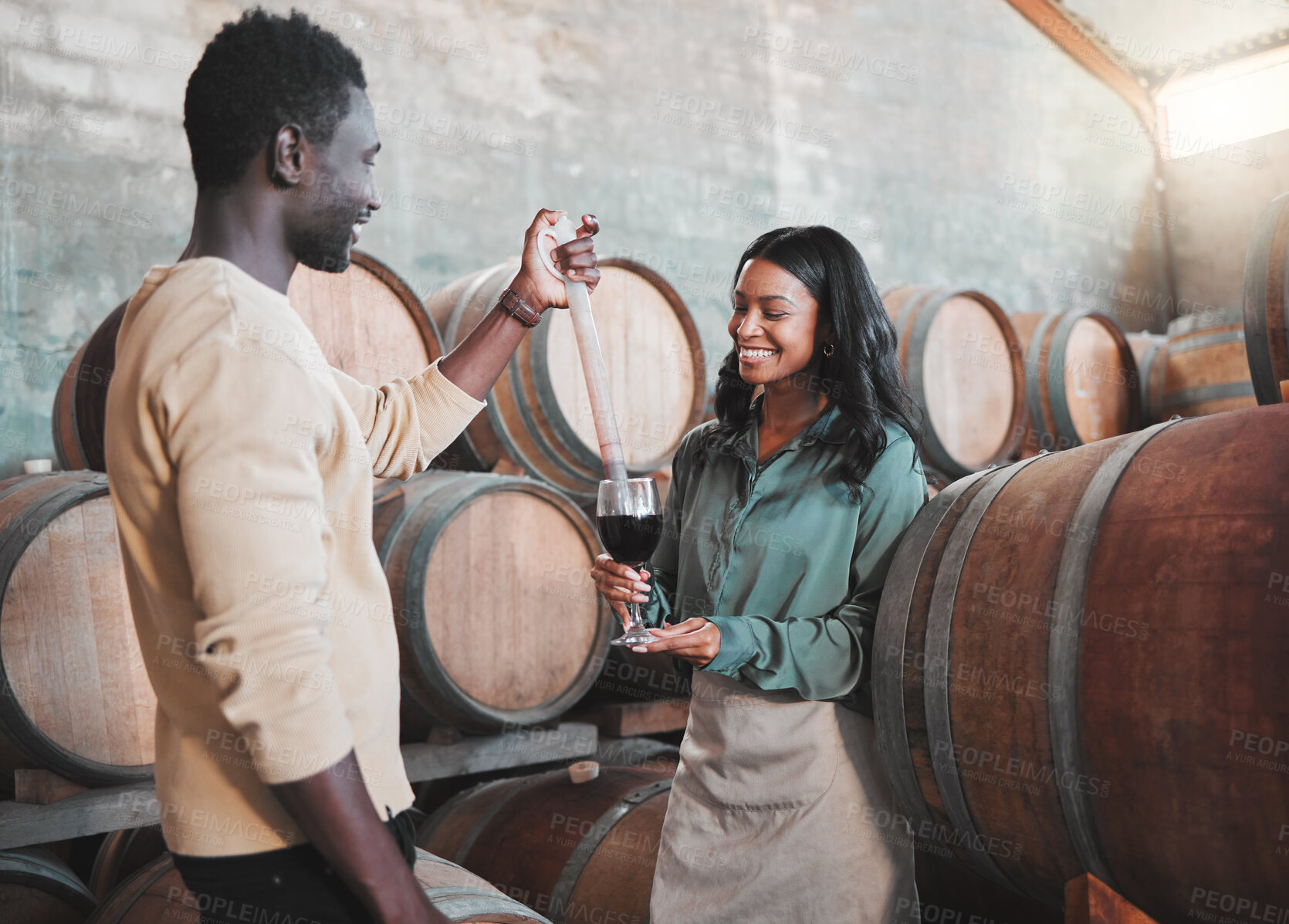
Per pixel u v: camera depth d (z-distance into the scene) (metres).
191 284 1.03
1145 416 5.41
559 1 5.53
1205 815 1.21
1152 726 1.24
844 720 1.69
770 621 1.63
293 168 1.11
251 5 4.59
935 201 7.16
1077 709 1.33
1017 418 4.84
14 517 2.41
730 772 1.71
